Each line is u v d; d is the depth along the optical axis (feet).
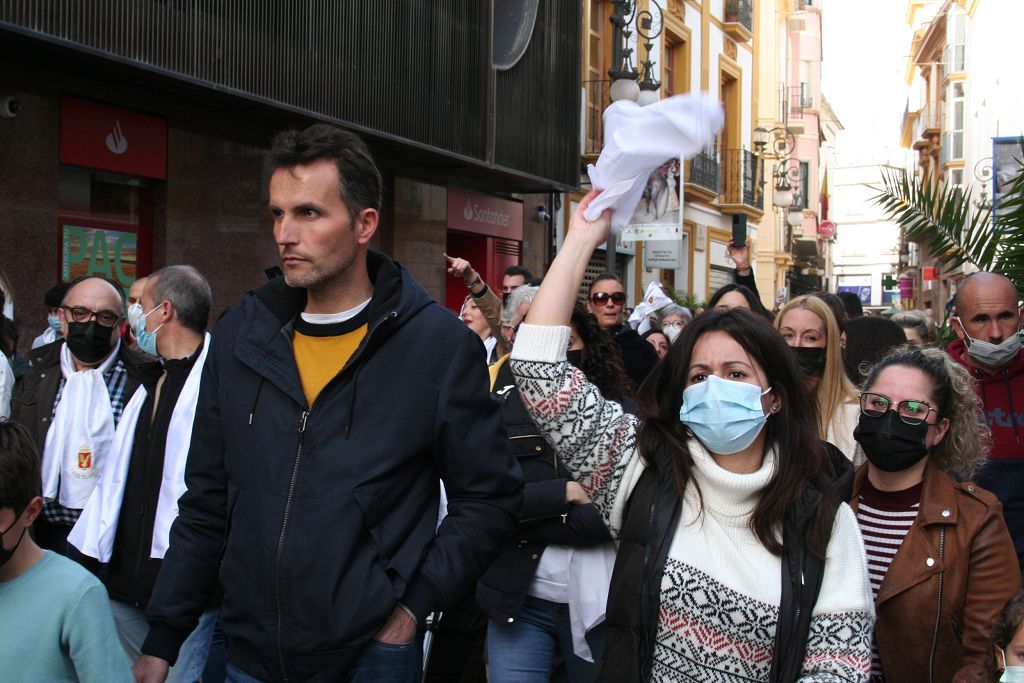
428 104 38.91
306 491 7.70
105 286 13.91
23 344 26.48
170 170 30.96
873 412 9.73
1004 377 14.39
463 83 41.09
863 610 7.39
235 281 33.47
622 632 7.70
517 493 8.41
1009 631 7.50
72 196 28.66
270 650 7.64
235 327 8.42
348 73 34.71
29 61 26.35
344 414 7.84
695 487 7.71
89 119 28.25
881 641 9.62
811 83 142.10
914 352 9.97
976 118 92.73
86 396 13.65
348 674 7.64
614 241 32.45
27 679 7.72
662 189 31.89
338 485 7.67
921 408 9.53
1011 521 13.64
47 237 27.22
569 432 8.13
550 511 11.38
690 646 7.42
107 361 14.07
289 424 7.90
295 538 7.59
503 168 43.93
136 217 30.81
